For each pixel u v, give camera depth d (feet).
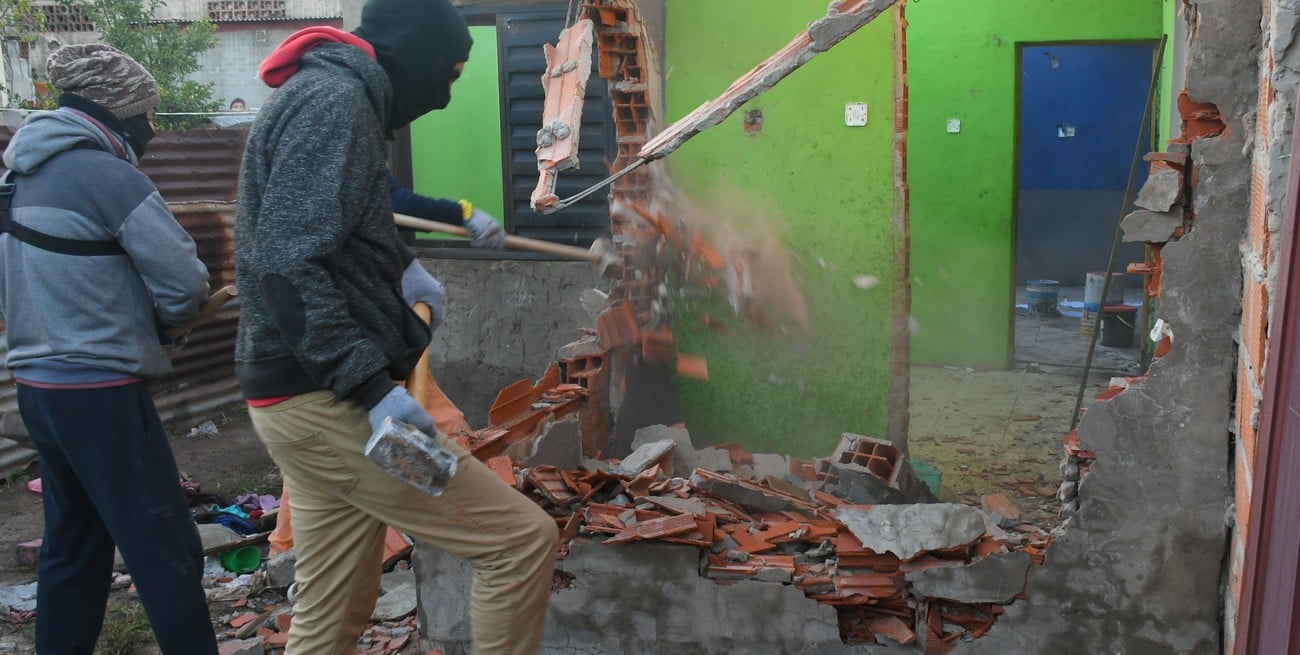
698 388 21.54
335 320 6.67
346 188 6.79
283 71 7.24
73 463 10.01
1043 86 42.01
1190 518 10.48
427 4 7.62
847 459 16.96
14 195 10.18
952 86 30.73
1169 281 10.29
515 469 12.77
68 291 9.87
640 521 12.07
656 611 11.83
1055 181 43.06
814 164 20.33
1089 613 10.82
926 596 11.10
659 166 20.94
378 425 6.88
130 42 51.21
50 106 40.63
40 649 10.62
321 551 7.75
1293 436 7.53
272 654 13.23
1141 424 10.51
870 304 20.30
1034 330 36.55
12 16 42.91
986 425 25.36
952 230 31.45
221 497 18.89
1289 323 7.82
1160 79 29.27
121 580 15.71
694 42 20.97
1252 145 9.86
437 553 12.53
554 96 16.22
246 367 7.23
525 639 7.59
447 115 24.29
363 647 13.08
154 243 10.01
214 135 27.12
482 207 24.52
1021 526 13.70
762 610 11.51
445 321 23.26
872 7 10.97
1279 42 8.29
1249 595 8.65
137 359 10.10
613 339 18.35
